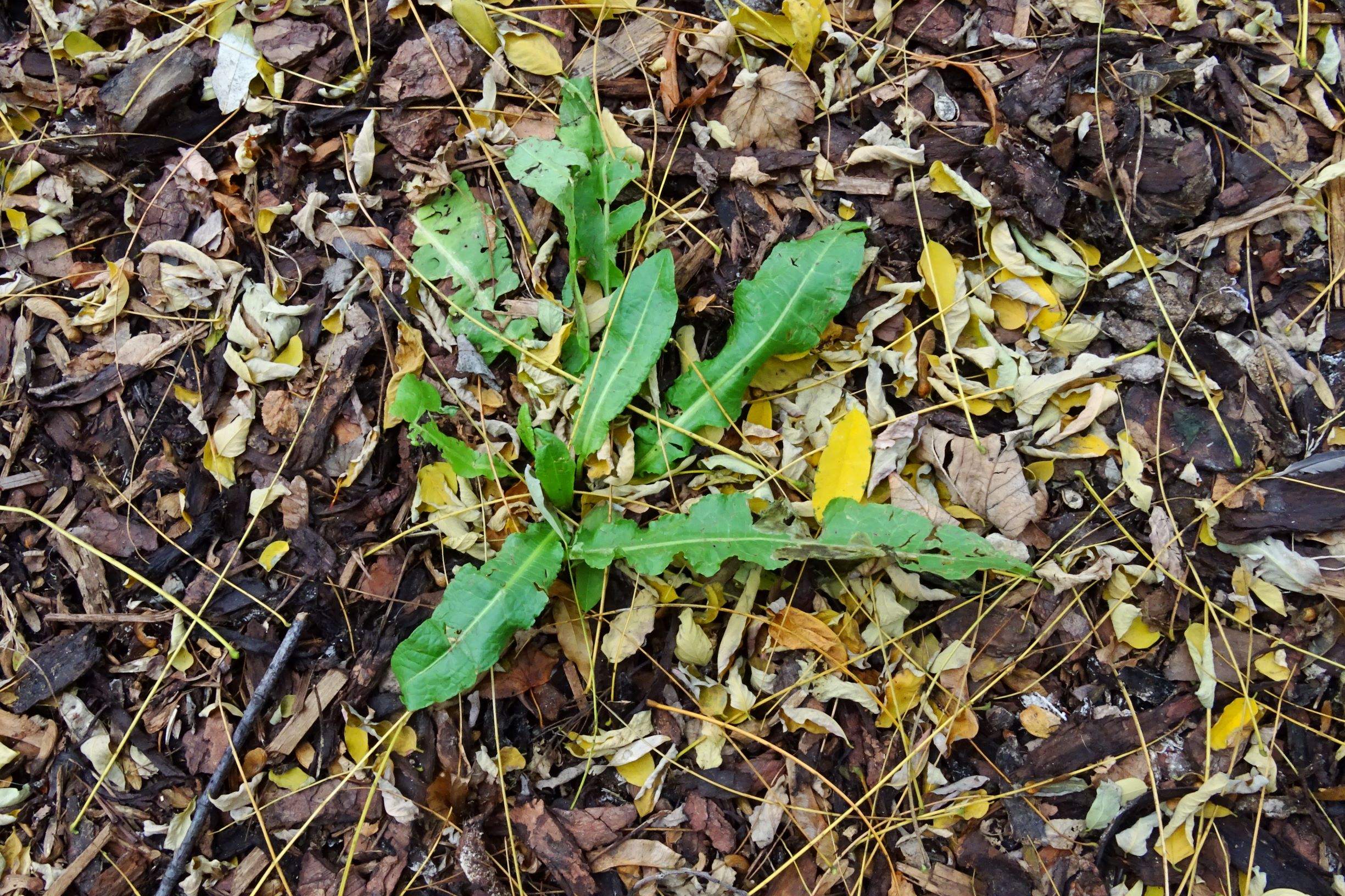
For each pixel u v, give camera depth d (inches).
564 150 61.6
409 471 63.8
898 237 66.7
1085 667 64.9
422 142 66.4
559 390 62.9
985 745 63.7
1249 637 64.4
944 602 64.6
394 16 67.8
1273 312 67.7
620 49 68.8
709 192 66.9
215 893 59.6
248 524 64.0
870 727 63.0
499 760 60.2
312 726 61.4
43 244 67.7
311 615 62.8
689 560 57.6
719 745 62.2
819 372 66.2
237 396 64.0
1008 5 69.8
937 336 66.6
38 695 61.6
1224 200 67.5
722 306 65.2
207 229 66.4
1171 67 66.7
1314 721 63.9
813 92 67.3
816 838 60.8
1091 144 66.1
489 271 64.7
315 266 66.1
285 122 65.6
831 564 63.9
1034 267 66.1
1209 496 64.8
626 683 62.9
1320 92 69.0
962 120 68.1
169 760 61.1
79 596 63.7
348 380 64.0
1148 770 62.4
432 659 54.1
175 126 67.7
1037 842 62.0
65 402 65.3
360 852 60.5
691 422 63.1
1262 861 62.0
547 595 56.9
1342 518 62.5
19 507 64.6
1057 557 64.9
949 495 66.2
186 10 67.7
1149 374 66.0
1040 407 65.5
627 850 60.9
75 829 60.4
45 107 68.6
